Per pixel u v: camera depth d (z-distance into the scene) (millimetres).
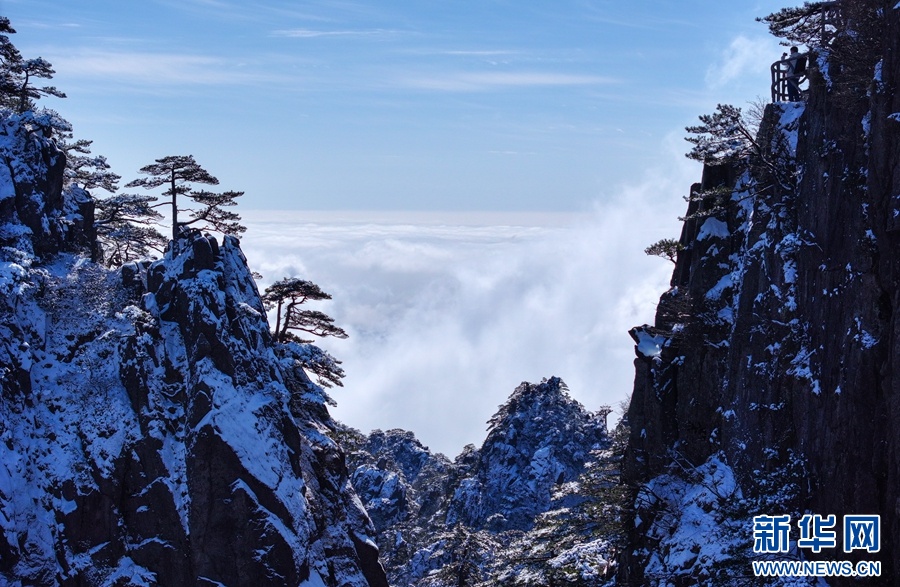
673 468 66312
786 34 65062
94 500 64688
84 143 89875
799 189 57125
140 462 65438
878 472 46062
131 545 64562
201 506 63875
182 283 69938
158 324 69500
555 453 130125
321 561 66438
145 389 67250
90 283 73500
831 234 52438
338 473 73188
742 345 61156
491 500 125625
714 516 58344
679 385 67688
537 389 144000
